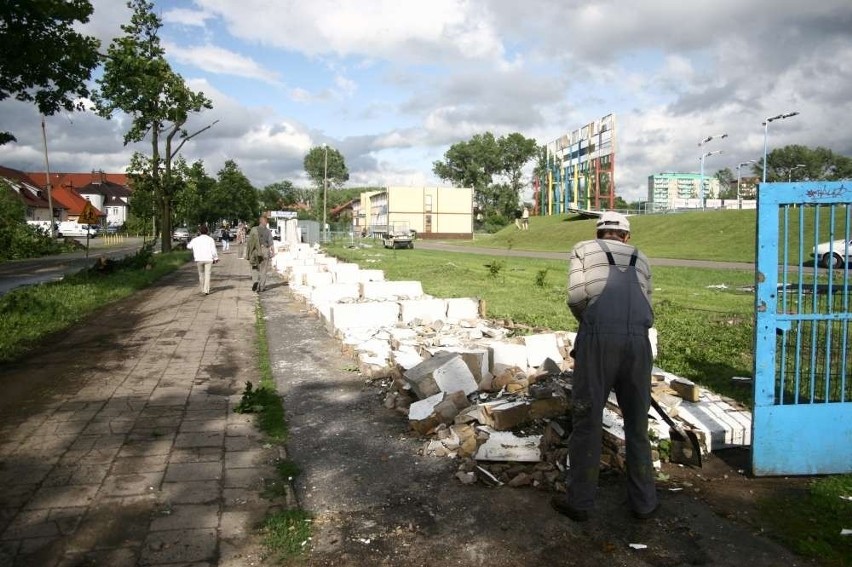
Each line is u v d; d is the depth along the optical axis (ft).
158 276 65.67
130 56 83.87
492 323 30.22
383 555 11.46
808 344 21.61
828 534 12.05
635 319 12.42
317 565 11.13
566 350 23.66
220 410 19.71
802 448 14.70
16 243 138.92
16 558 11.09
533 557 11.39
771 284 14.38
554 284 60.18
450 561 11.27
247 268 80.84
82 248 169.78
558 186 258.37
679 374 23.35
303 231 161.99
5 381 23.07
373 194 318.65
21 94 57.00
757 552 11.53
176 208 109.09
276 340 30.99
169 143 100.94
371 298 37.63
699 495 13.87
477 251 148.87
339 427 18.30
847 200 14.23
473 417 16.65
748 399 20.20
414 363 22.61
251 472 14.96
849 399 15.92
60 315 36.63
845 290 14.64
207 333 32.99
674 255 112.06
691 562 11.21
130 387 22.31
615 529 12.39
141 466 15.23
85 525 12.31
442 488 14.19
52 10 51.34
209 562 11.12
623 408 12.92
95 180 364.17
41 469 14.96
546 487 14.05
